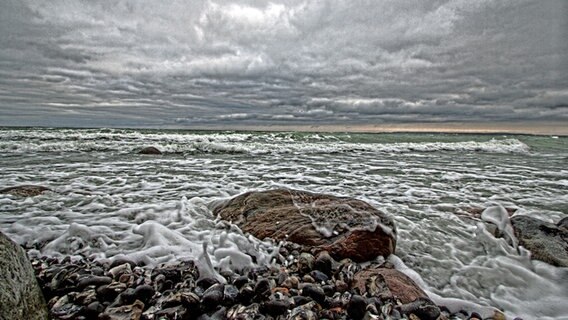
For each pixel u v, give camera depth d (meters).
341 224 4.28
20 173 8.73
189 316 2.70
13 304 2.12
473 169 11.21
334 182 8.47
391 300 3.01
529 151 19.67
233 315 2.73
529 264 4.06
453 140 25.69
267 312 2.76
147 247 4.02
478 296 3.44
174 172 9.51
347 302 2.99
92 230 4.39
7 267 2.25
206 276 3.36
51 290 2.96
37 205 5.57
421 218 5.29
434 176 9.61
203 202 5.83
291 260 3.87
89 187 7.13
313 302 2.92
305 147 17.36
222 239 4.24
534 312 3.20
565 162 13.66
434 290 3.51
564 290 3.57
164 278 3.16
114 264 3.59
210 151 15.43
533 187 8.21
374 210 4.59
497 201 6.73
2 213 5.10
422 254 4.20
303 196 5.35
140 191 6.89
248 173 9.59
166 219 4.95
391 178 9.18
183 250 3.92
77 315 2.65
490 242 4.48
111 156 13.04
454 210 5.80
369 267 3.79
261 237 4.34
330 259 3.73
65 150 14.66
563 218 5.23
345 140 22.73
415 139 25.22
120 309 2.68
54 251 3.94
